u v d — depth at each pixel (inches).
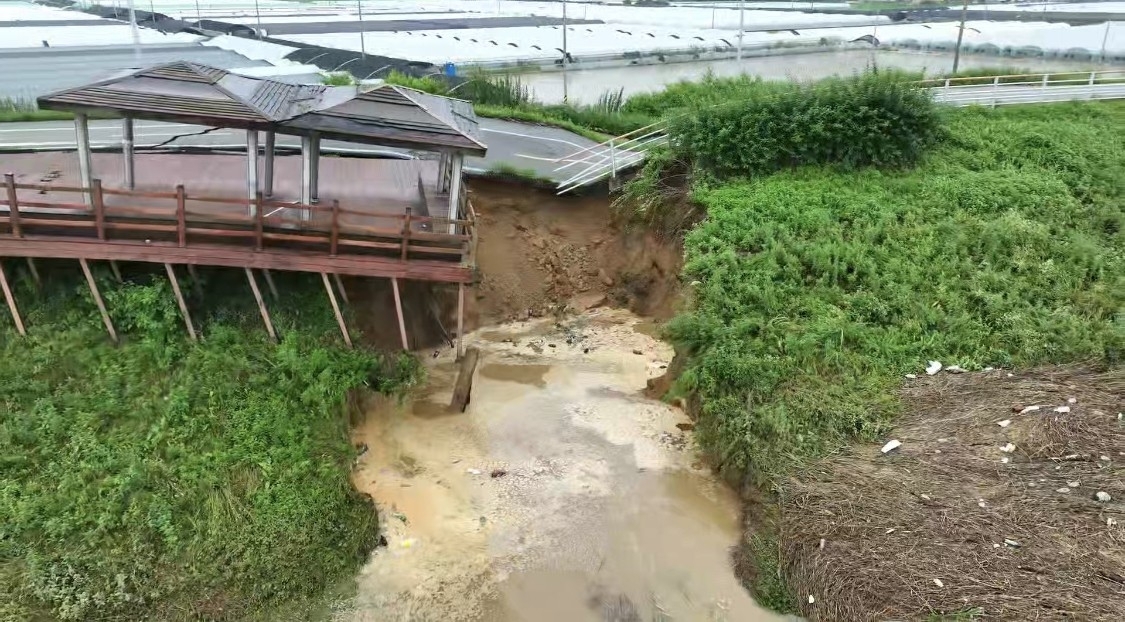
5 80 1299.2
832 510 543.2
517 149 1007.0
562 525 596.4
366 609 519.2
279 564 524.7
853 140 932.0
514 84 1368.1
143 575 501.7
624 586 544.1
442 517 597.3
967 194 858.1
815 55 1856.5
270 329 662.5
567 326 868.6
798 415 617.6
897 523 526.9
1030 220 820.0
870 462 581.6
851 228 812.6
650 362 807.7
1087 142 996.6
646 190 895.7
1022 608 455.2
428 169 831.1
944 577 484.1
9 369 595.2
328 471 583.5
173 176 736.3
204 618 492.4
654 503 617.0
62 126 969.5
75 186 687.7
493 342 833.5
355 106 640.4
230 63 1536.7
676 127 940.0
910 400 633.6
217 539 528.1
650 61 1713.8
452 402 718.5
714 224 799.7
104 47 1695.4
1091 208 850.8
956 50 1572.3
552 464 659.4
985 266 755.4
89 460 554.6
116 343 634.8
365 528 566.3
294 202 695.1
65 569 492.4
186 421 590.2
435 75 1369.3
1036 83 1305.4
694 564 560.1
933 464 569.9
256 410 606.5
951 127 1034.1
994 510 525.3
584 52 1697.8
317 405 622.2
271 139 668.1
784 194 858.8
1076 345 660.1
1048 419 585.9
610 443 685.9
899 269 751.7
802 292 729.6
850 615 483.2
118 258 628.7
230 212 671.8
